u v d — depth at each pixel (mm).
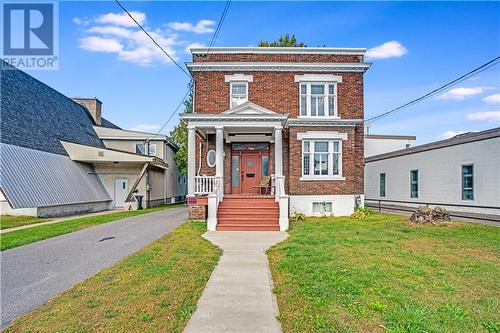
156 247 10062
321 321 4691
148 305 5480
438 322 4625
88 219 17719
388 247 9641
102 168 27656
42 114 25500
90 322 4863
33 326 4773
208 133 18484
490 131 15641
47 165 21797
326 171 18828
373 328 4480
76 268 7973
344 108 19375
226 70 19156
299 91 19281
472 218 15797
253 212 14922
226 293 6152
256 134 18828
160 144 32656
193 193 16078
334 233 12242
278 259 8688
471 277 6707
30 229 14102
